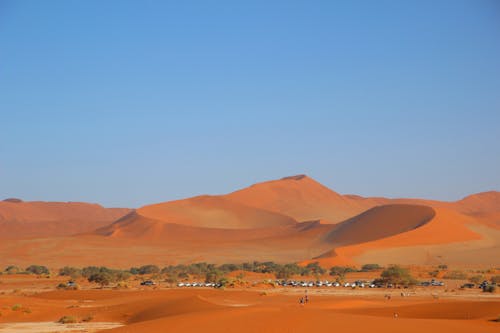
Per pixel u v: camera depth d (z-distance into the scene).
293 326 35.66
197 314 41.00
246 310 40.81
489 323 43.31
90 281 127.56
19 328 54.78
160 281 135.88
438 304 58.97
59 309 68.94
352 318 38.72
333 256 193.12
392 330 36.16
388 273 115.62
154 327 37.12
